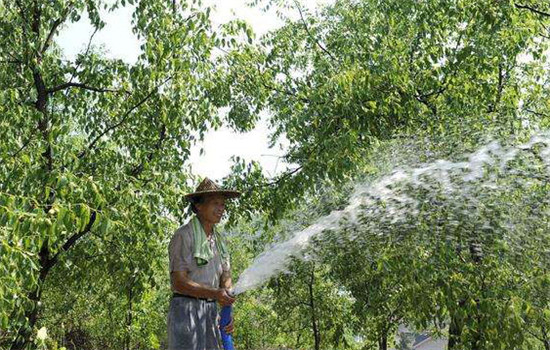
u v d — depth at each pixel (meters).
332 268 6.33
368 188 5.04
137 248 8.13
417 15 7.89
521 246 4.38
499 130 5.33
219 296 3.00
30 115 6.93
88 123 8.34
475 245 4.67
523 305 3.96
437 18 7.80
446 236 4.37
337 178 6.03
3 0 6.88
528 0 7.27
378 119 6.97
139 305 11.30
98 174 7.31
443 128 5.73
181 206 7.39
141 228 6.98
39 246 4.51
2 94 6.33
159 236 7.32
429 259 4.46
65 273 8.97
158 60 7.08
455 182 4.48
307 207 6.82
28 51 7.34
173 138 7.98
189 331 2.96
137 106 7.63
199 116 7.67
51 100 8.23
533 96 8.25
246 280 3.51
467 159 4.88
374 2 8.47
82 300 10.89
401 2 7.84
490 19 6.68
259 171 7.42
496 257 4.37
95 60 8.12
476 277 4.36
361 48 8.00
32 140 6.32
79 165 7.33
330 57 9.00
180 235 3.08
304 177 6.69
